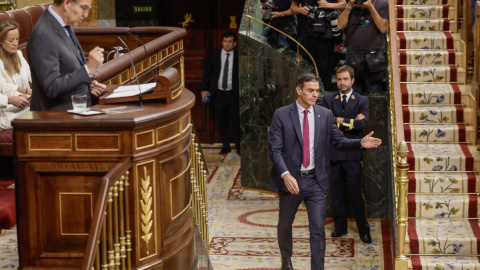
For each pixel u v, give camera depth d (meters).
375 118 8.23
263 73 9.23
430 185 7.43
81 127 3.93
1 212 5.48
